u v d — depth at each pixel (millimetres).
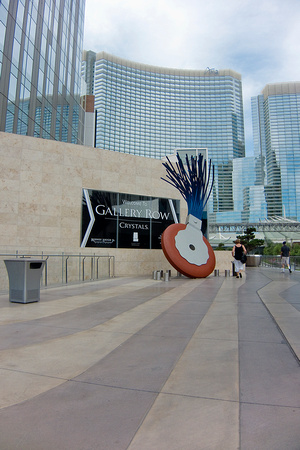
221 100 188375
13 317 6500
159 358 3996
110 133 163000
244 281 13977
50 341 4785
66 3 35688
